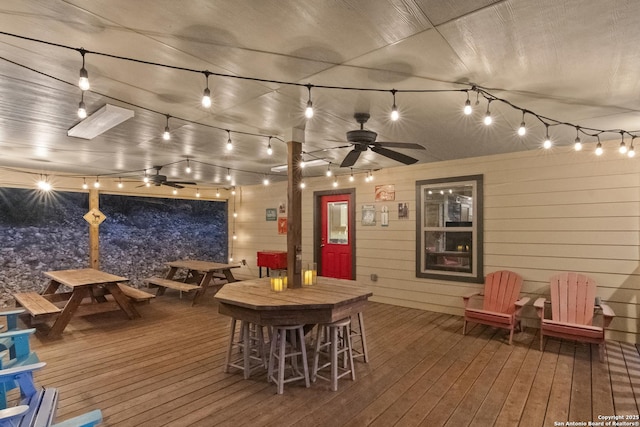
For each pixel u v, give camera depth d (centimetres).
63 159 559
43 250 675
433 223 579
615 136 407
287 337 360
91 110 319
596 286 433
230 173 713
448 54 214
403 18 178
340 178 699
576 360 367
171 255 852
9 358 286
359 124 360
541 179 475
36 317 466
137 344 416
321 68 235
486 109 310
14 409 162
